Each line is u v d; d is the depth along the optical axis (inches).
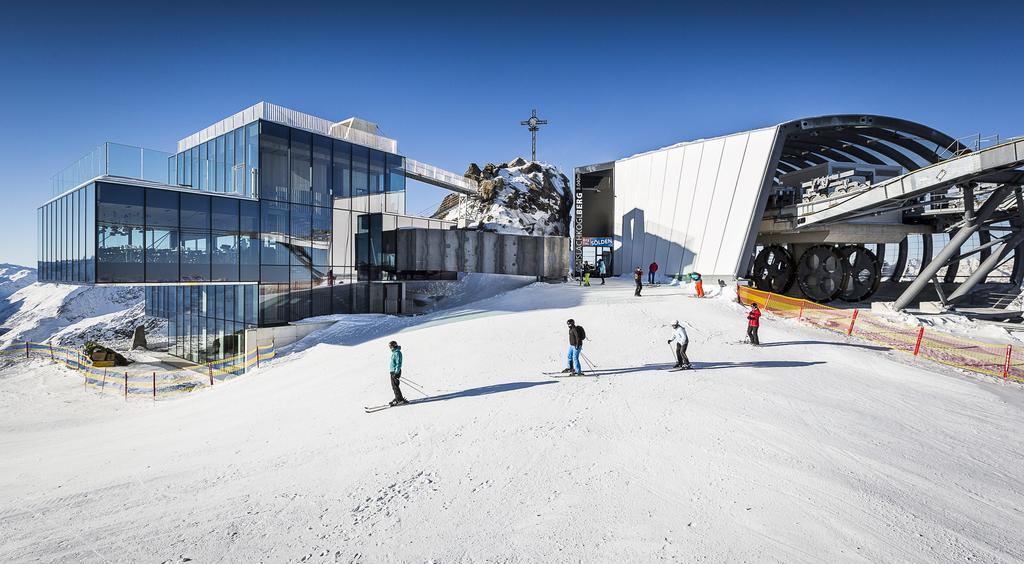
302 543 250.2
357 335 1009.5
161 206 970.7
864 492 283.1
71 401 869.2
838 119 1400.1
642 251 1822.1
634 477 304.3
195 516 294.7
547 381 545.3
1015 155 910.4
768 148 1397.6
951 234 1562.5
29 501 349.1
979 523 252.8
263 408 579.5
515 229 2775.6
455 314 1059.3
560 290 1328.7
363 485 319.0
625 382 530.6
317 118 1294.3
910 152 1616.6
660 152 1771.7
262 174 1135.6
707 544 228.2
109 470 415.5
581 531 244.2
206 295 1312.7
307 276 1230.9
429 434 404.5
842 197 1233.4
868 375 573.9
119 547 260.2
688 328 826.8
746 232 1430.9
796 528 242.5
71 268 1010.7
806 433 378.0
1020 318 1168.8
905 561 216.4
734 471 309.6
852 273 1573.6
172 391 925.2
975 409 466.6
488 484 304.5
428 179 1973.4
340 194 1317.7
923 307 1238.3
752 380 535.5
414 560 227.1
